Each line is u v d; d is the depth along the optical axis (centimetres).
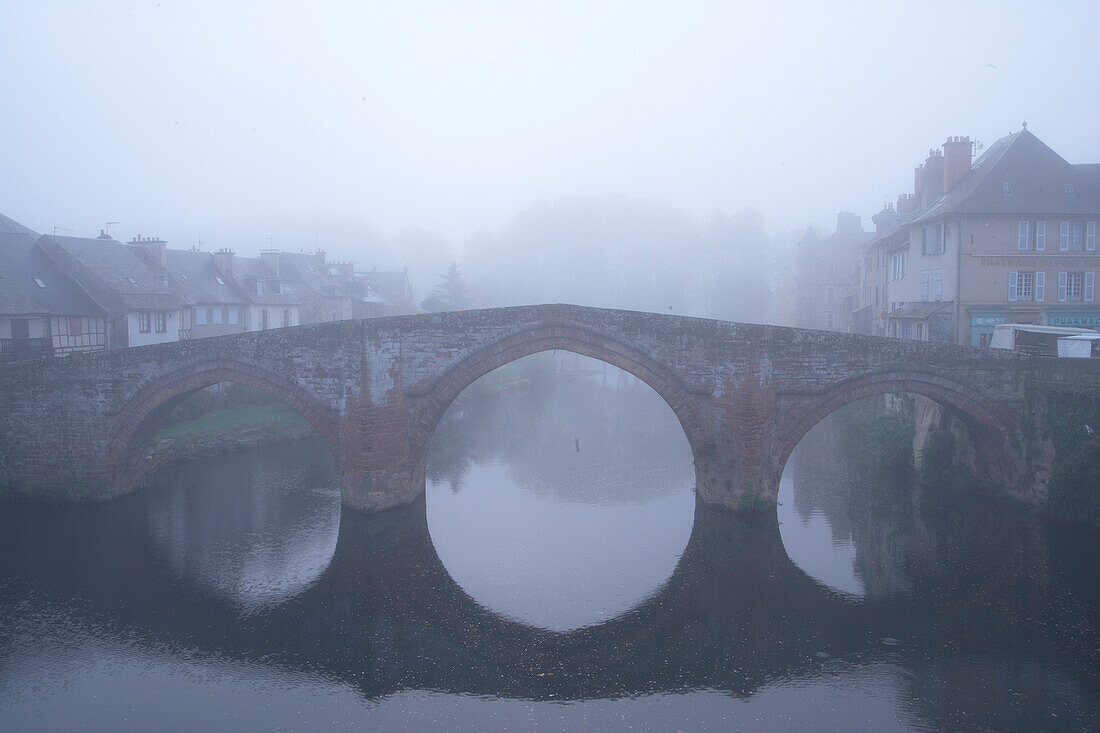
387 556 2106
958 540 2172
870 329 4650
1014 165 3278
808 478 2838
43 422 2409
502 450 3469
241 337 2336
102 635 1666
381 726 1330
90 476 2425
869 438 3238
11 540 2189
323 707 1393
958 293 3177
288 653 1591
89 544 2170
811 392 2242
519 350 2305
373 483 2284
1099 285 3178
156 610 1783
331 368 2294
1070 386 2141
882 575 1945
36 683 1471
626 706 1389
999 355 2261
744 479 2241
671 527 2341
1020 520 2247
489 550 2158
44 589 1888
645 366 2281
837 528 2283
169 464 2933
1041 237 3175
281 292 5241
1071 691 1416
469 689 1454
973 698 1400
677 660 1552
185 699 1420
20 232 3675
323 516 2416
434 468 3112
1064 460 2128
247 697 1427
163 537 2227
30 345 3089
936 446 2730
